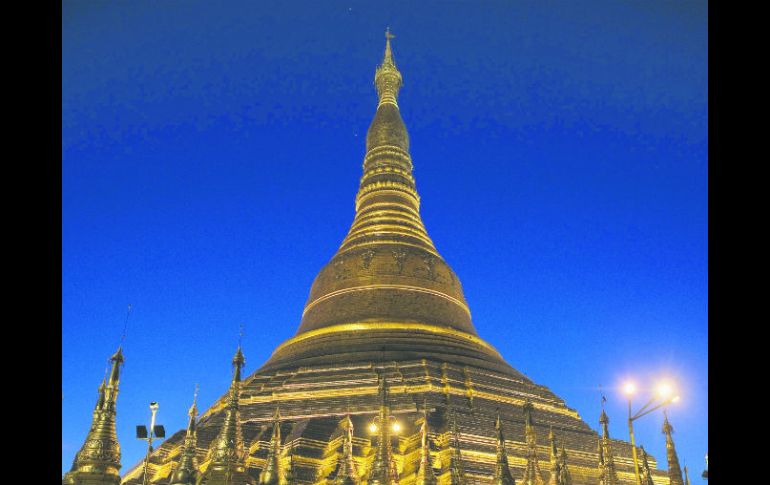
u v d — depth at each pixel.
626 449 63.62
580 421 67.88
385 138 95.06
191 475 45.00
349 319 75.31
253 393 66.56
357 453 54.75
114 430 42.31
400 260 79.75
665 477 63.16
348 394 63.69
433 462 54.25
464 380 66.31
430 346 71.12
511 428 60.50
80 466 40.69
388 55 104.50
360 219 88.12
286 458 54.66
